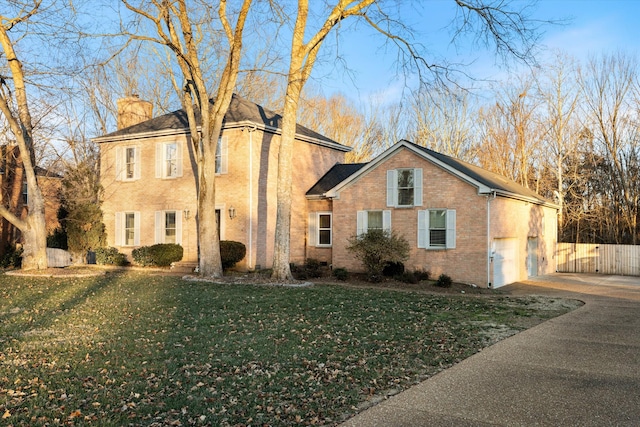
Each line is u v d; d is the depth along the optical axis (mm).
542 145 37250
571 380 7051
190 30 18656
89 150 27469
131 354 8297
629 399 6230
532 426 5391
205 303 13656
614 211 34625
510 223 22188
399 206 21594
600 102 34875
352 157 44844
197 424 5441
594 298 16688
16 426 5301
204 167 19641
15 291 15703
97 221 26422
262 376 7125
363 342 9344
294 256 25125
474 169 24078
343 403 6113
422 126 43906
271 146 24812
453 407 5973
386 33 18969
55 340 9258
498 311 13336
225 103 19469
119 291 15852
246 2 17703
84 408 5859
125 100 30234
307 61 18922
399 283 19594
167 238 25703
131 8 17453
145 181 26281
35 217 21766
